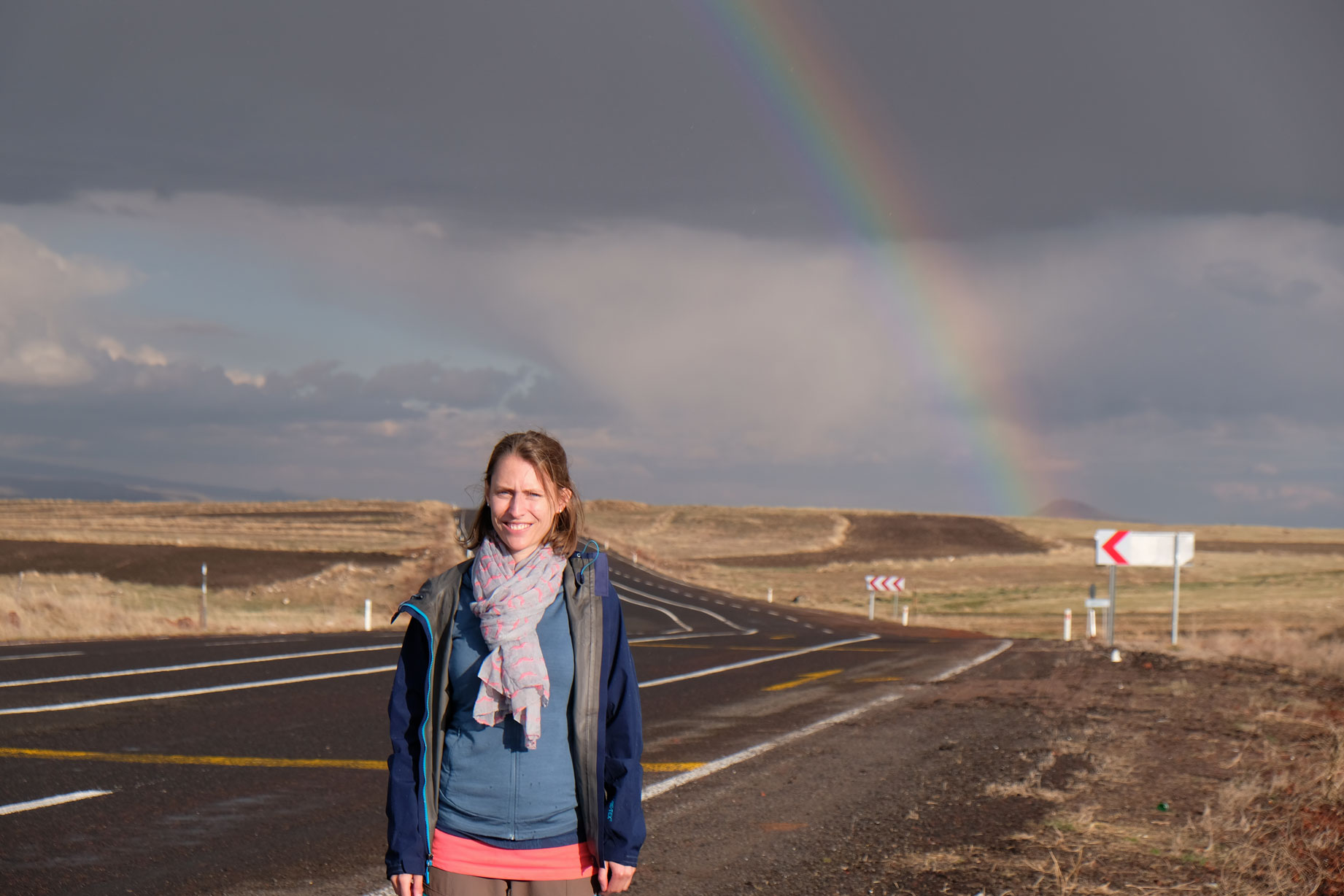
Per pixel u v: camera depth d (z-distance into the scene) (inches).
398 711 122.6
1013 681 600.7
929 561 3545.8
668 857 240.8
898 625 1418.6
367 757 356.2
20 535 2721.5
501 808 117.2
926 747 383.2
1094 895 207.5
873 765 350.0
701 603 1786.4
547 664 117.6
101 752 349.7
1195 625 1451.8
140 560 2151.8
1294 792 291.9
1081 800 291.1
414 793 119.0
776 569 3257.9
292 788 308.2
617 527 4940.9
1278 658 726.5
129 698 467.8
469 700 119.3
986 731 418.0
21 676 526.0
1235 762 339.9
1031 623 1528.1
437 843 118.9
